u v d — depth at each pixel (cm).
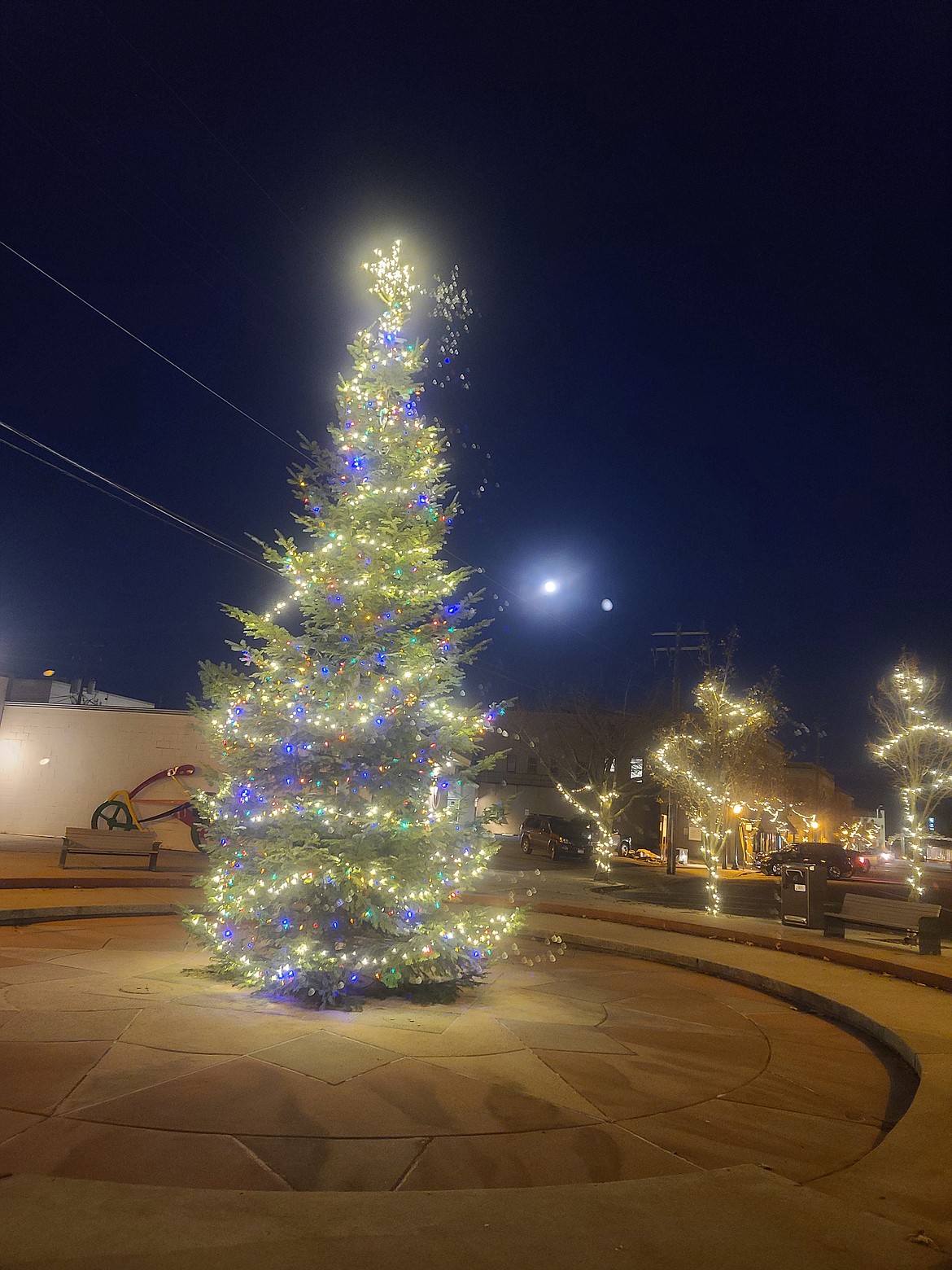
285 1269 341
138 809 2492
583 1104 628
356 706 901
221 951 938
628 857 4706
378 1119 565
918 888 2420
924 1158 536
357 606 938
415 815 916
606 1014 923
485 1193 438
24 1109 544
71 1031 711
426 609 982
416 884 888
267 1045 702
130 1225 375
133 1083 599
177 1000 832
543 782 5181
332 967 852
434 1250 369
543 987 1041
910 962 1250
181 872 1980
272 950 891
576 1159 529
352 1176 484
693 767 2305
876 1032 904
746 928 1577
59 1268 331
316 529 984
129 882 1697
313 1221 392
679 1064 756
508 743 5166
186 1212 393
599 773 3766
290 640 956
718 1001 1050
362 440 974
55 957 1020
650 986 1112
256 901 880
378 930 902
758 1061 790
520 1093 639
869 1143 600
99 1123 529
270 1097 589
